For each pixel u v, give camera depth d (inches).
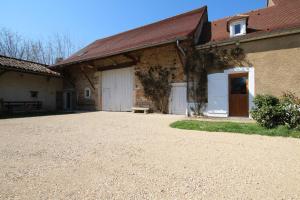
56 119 390.6
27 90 592.1
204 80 403.9
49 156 149.6
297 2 424.8
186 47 425.7
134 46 471.2
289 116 235.5
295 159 138.6
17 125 312.0
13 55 1091.9
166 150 163.6
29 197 91.1
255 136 217.0
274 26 359.3
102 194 93.0
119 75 567.5
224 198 88.7
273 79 330.0
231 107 375.6
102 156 148.6
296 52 313.7
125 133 239.0
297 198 88.4
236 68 366.3
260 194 91.8
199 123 289.4
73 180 108.0
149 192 94.5
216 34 442.3
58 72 674.2
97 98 615.8
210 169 122.0
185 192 94.2
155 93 487.2
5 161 139.4
